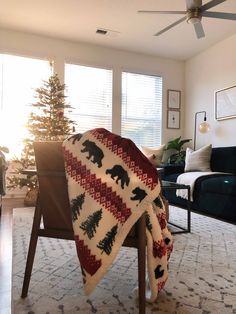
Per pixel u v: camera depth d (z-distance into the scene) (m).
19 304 1.27
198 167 3.98
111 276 1.59
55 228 1.32
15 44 4.27
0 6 3.48
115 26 4.02
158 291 1.24
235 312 1.21
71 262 1.77
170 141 5.19
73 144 1.23
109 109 4.93
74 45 4.66
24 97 4.37
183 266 1.73
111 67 4.91
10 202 3.96
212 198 3.19
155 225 1.21
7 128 4.29
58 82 3.99
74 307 1.25
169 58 5.34
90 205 1.15
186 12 2.64
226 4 3.34
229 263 1.78
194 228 2.64
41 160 1.28
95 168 1.17
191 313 1.21
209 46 4.74
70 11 3.60
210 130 4.73
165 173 4.21
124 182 1.14
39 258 1.83
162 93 5.30
